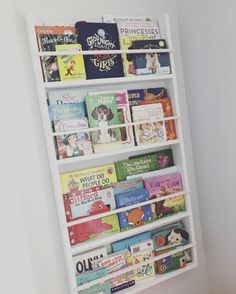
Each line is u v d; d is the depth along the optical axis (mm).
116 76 1103
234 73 1093
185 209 1224
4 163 881
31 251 1018
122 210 1086
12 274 875
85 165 1104
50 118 999
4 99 956
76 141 1025
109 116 1075
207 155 1264
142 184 1157
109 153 1062
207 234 1335
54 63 999
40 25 1003
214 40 1145
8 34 974
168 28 1160
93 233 1063
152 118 1158
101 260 1080
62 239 1024
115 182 1123
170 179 1198
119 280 1105
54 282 1056
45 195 1038
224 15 1093
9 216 876
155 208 1168
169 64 1175
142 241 1162
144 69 1131
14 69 983
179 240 1222
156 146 1154
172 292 1286
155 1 1240
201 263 1361
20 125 996
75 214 1037
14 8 985
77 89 1060
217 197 1251
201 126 1267
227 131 1156
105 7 1144
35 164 1021
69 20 1078
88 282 1040
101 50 1057
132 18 1162
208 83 1199
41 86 972
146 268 1153
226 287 1283
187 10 1234
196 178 1340
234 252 1218
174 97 1188
